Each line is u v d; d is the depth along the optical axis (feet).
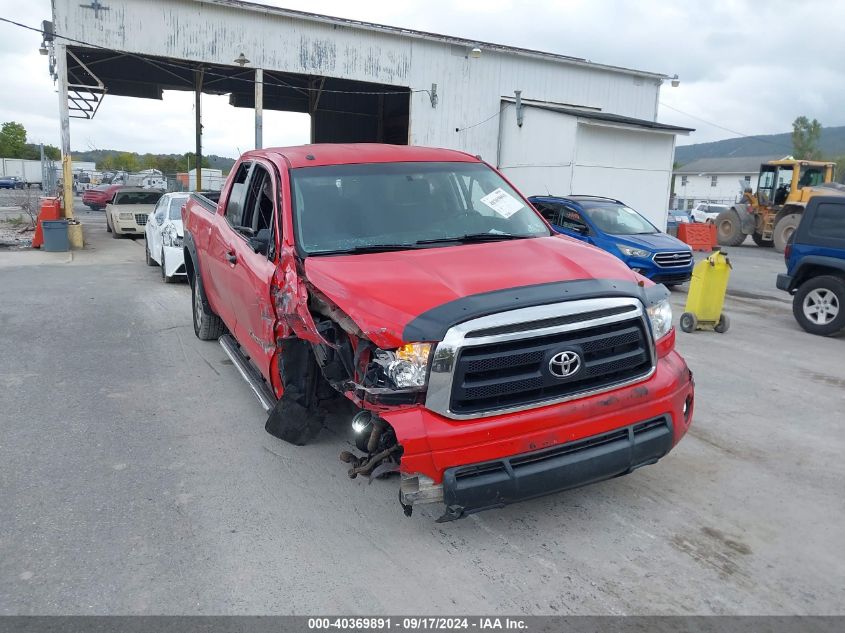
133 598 10.60
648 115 93.20
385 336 11.15
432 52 75.61
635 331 12.06
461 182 17.03
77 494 14.07
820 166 77.05
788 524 12.98
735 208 81.76
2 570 11.34
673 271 40.57
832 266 29.35
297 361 15.08
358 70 71.97
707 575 11.27
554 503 13.79
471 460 10.77
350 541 12.30
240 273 17.31
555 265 13.10
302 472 15.11
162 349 25.68
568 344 11.31
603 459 11.56
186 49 63.98
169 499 13.87
